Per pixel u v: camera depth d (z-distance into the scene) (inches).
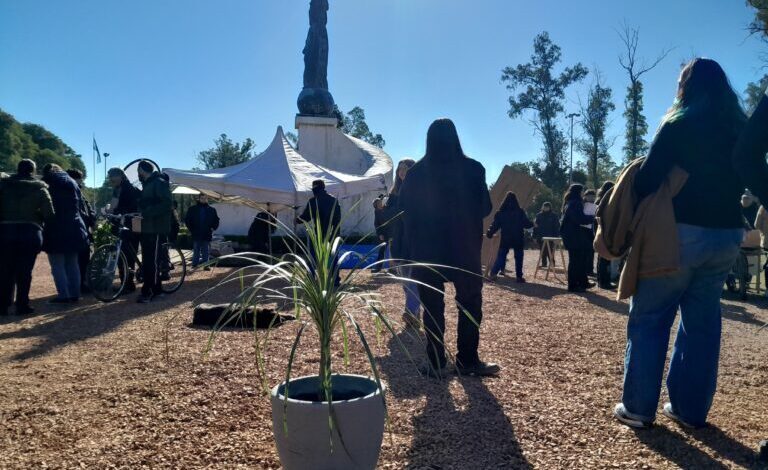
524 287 433.1
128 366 186.1
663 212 126.0
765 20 1003.3
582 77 2080.5
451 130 174.2
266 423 136.3
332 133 904.3
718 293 131.0
